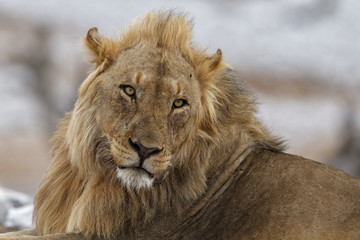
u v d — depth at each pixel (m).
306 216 8.63
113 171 8.94
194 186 9.12
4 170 32.41
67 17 58.22
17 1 59.81
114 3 62.81
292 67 51.56
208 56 9.27
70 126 9.18
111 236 9.06
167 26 8.90
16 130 38.59
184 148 8.90
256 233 8.77
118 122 8.48
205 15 61.72
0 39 52.62
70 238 8.92
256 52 54.25
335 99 45.62
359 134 36.56
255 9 63.66
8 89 45.06
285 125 39.41
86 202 8.95
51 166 9.80
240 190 9.37
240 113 9.57
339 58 54.25
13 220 13.75
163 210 9.19
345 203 8.70
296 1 65.50
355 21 62.00
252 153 9.71
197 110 8.88
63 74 48.38
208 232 9.25
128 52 8.80
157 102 8.41
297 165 9.28
